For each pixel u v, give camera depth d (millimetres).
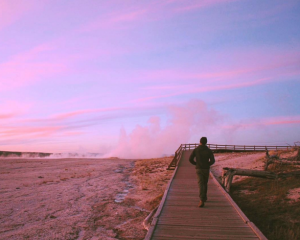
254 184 12844
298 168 14508
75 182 20047
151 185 17594
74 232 9227
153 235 6117
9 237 8766
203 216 7520
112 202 13531
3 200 14023
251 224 6535
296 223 7629
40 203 13406
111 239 8539
